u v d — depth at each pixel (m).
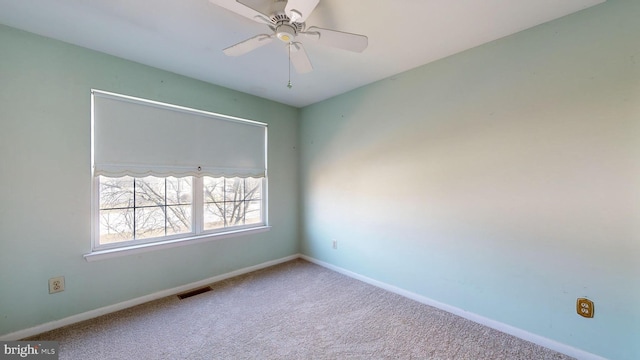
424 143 2.45
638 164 1.51
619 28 1.56
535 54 1.85
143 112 2.45
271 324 2.10
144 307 2.35
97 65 2.19
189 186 2.81
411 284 2.55
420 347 1.82
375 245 2.86
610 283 1.59
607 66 1.60
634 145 1.52
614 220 1.58
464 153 2.20
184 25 1.84
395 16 1.73
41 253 1.97
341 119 3.22
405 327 2.06
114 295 2.29
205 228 2.92
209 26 1.85
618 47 1.57
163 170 2.56
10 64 1.86
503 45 1.99
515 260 1.94
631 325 1.53
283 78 2.75
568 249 1.73
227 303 2.44
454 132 2.25
